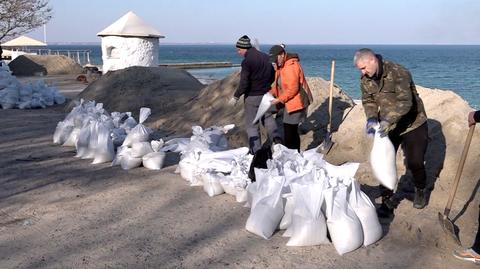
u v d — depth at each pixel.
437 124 6.48
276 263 4.27
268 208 4.87
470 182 5.57
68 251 4.50
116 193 6.11
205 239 4.77
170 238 4.79
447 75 45.00
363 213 4.68
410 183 5.85
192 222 5.19
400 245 4.62
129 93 12.86
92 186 6.40
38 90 14.80
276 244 4.64
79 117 8.80
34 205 5.69
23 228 5.02
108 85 13.47
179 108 11.34
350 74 45.03
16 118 12.13
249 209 5.55
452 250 4.48
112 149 7.67
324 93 9.09
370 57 4.62
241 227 5.05
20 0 28.27
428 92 7.38
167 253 4.47
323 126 8.09
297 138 6.77
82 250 4.52
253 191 5.35
